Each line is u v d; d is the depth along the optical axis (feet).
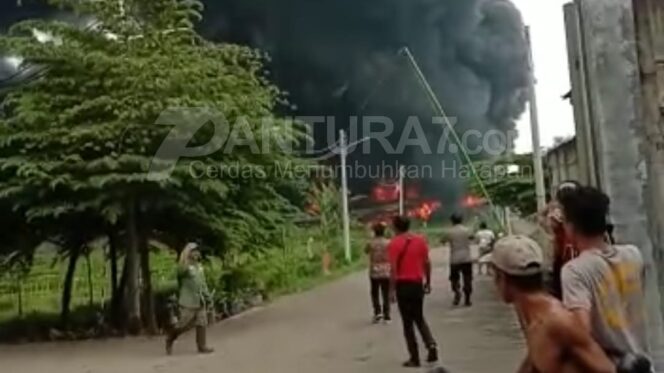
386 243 48.47
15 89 51.31
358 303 61.46
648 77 18.12
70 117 49.19
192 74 50.96
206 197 52.85
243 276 65.62
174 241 57.67
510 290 11.56
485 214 106.73
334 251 108.17
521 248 11.49
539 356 11.02
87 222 54.24
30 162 48.57
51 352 44.96
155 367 37.37
